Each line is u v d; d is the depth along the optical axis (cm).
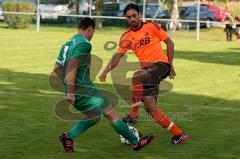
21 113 2875
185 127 2667
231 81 4225
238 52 6662
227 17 10138
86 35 2064
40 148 2217
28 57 5419
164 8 9550
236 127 2689
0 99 3241
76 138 2391
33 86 3709
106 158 2108
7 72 4350
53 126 2603
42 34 8519
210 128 2655
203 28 10094
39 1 9894
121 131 2133
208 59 5744
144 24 2358
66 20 10138
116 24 9844
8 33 8450
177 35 9531
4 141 2311
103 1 9800
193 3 9950
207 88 3862
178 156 2155
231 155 2186
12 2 9812
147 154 2173
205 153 2206
